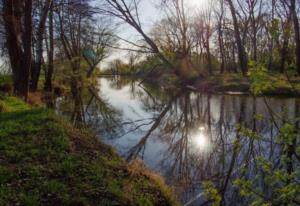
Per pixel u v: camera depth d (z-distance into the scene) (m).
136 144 12.33
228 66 51.44
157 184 7.31
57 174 6.74
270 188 5.00
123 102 26.95
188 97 27.34
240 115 17.03
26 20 17.06
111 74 90.00
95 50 43.34
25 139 8.70
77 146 8.80
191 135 13.91
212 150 11.18
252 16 33.59
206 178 8.46
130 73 84.38
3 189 5.85
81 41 40.00
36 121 10.59
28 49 17.20
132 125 16.52
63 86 31.45
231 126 14.89
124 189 6.57
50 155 7.69
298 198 4.04
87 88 38.34
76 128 11.34
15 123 10.19
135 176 7.45
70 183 6.42
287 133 4.03
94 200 5.91
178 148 11.77
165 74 52.09
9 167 6.83
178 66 37.28
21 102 15.35
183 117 18.66
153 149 11.64
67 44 36.47
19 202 5.46
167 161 10.12
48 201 5.64
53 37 29.08
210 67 41.16
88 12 23.36
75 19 33.09
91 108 22.47
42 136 9.04
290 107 16.83
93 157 8.15
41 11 22.84
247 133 4.60
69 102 24.52
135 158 10.06
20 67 17.20
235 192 7.32
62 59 37.69
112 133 14.35
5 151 7.73
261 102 20.30
